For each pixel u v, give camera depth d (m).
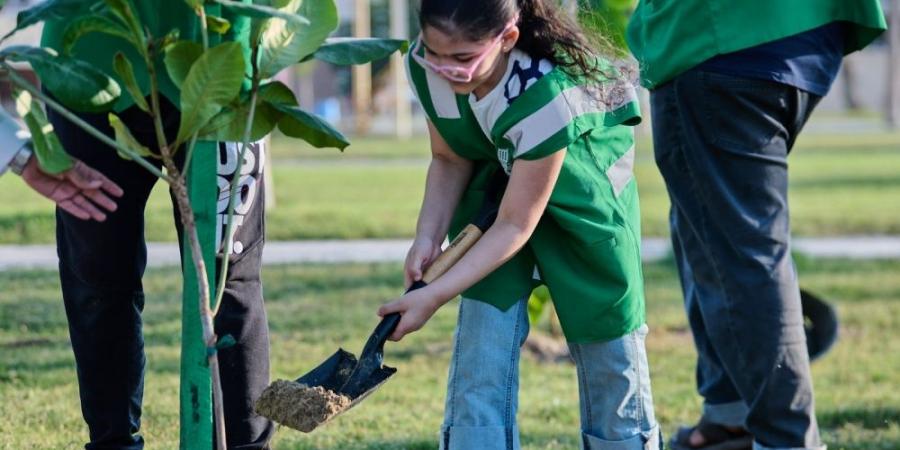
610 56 6.11
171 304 12.37
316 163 36.84
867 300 13.84
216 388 4.88
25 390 9.02
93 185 5.16
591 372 6.34
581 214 6.06
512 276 6.20
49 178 5.13
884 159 37.06
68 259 6.18
